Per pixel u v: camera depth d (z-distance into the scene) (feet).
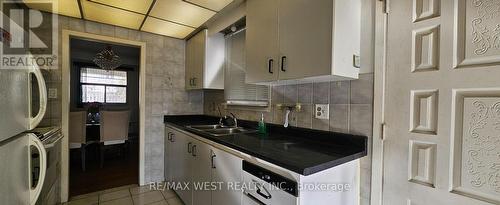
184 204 7.66
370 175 4.45
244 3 6.51
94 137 12.17
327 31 3.98
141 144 9.29
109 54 13.73
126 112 12.73
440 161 3.60
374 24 4.41
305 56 4.34
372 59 4.43
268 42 5.23
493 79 3.12
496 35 3.12
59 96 7.64
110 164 12.53
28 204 3.19
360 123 4.60
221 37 8.83
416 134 3.86
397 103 4.09
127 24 8.35
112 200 7.98
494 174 3.14
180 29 8.81
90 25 8.14
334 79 4.78
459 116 3.43
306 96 5.63
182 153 7.83
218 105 9.48
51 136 6.33
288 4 4.74
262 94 7.02
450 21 3.51
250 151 4.39
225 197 5.23
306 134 5.53
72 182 9.65
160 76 9.66
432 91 3.70
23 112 3.01
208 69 8.52
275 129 6.45
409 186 3.95
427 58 3.75
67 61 7.77
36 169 4.39
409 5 3.96
